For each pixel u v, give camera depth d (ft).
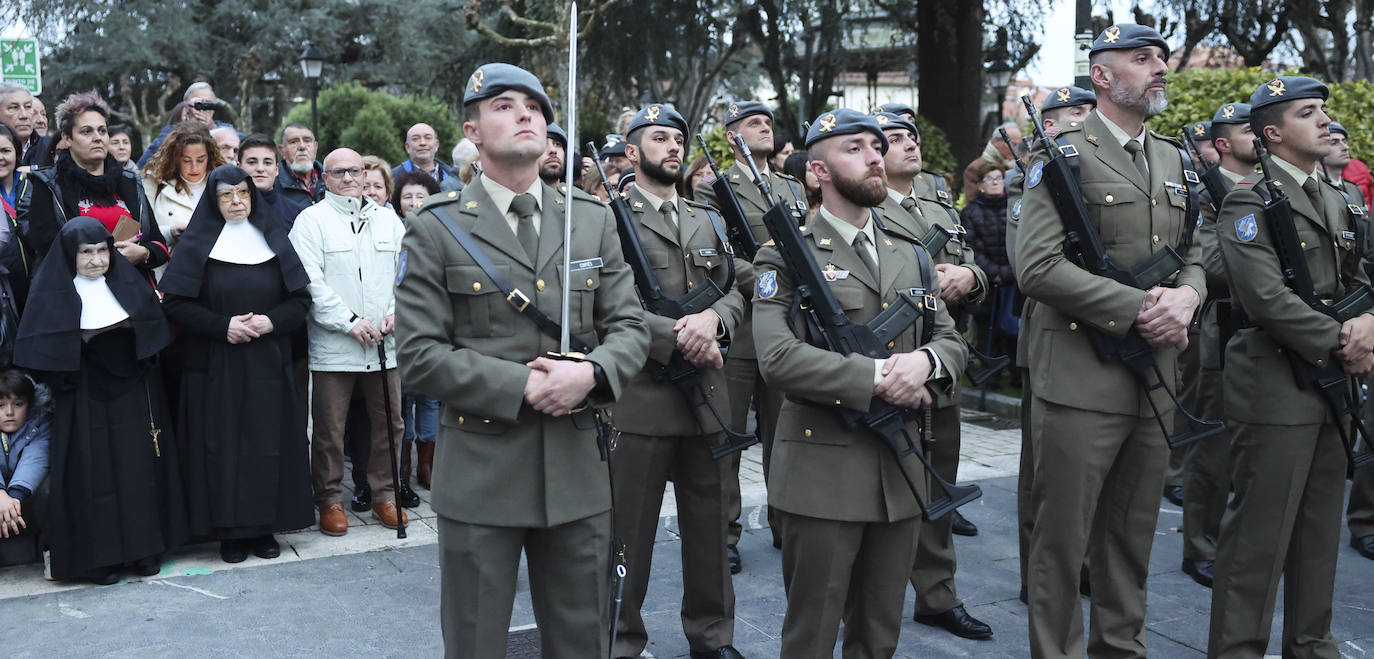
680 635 13.89
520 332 9.16
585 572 9.36
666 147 13.58
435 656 13.10
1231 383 12.45
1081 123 12.09
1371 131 33.04
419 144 25.40
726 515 13.12
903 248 10.90
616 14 57.21
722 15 60.29
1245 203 12.10
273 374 16.62
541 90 9.23
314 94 55.26
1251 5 51.37
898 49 72.02
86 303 15.42
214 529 16.26
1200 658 13.20
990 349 26.27
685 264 13.56
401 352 9.11
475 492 9.09
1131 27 11.71
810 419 10.57
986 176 25.73
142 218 17.43
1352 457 12.23
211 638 13.57
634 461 12.81
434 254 9.10
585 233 9.60
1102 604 12.30
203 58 92.02
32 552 16.21
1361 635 13.80
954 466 15.03
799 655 10.65
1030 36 56.80
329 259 17.75
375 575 15.90
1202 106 29.78
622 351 9.29
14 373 16.02
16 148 18.08
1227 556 12.43
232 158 21.70
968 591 15.44
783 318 10.54
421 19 98.12
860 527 10.48
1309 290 11.81
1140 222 11.61
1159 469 12.05
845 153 10.41
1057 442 11.75
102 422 15.49
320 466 17.95
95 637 13.61
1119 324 11.23
